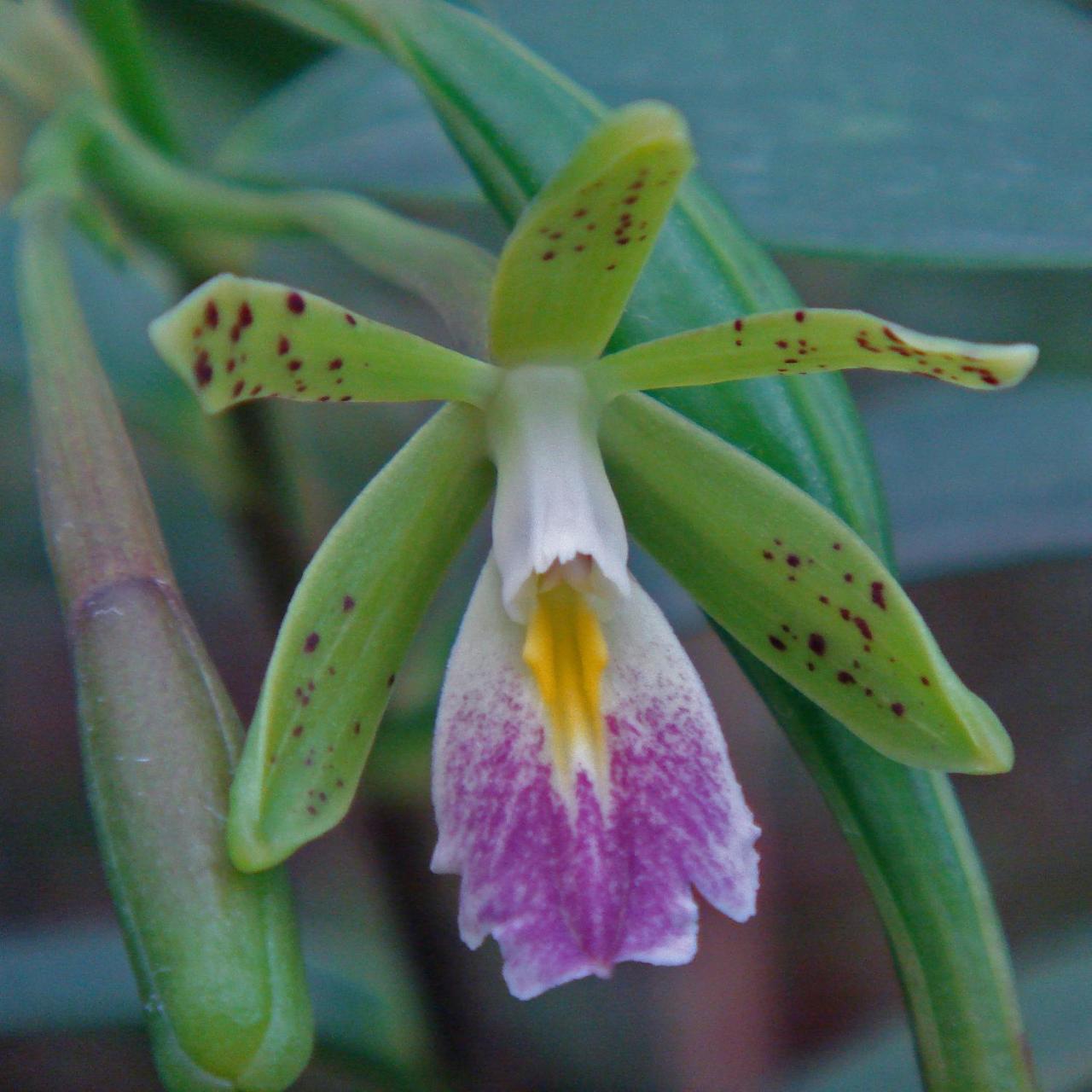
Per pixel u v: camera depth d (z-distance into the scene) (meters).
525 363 0.12
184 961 0.10
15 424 0.20
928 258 0.13
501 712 0.12
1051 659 0.23
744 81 0.14
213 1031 0.10
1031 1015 0.15
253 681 0.23
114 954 0.16
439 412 0.12
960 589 0.23
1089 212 0.13
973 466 0.16
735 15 0.14
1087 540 0.15
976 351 0.11
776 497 0.12
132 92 0.14
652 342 0.12
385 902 0.16
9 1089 0.21
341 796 0.11
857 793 0.12
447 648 0.15
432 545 0.12
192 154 0.15
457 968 0.16
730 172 0.13
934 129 0.13
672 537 0.12
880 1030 0.16
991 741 0.11
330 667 0.11
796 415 0.12
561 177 0.11
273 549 0.15
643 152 0.11
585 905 0.12
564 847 0.12
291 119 0.15
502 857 0.12
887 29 0.14
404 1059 0.16
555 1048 0.19
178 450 0.15
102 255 0.15
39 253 0.12
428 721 0.15
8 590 0.22
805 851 0.22
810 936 0.21
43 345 0.12
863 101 0.14
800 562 0.12
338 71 0.15
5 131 0.15
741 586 0.12
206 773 0.11
